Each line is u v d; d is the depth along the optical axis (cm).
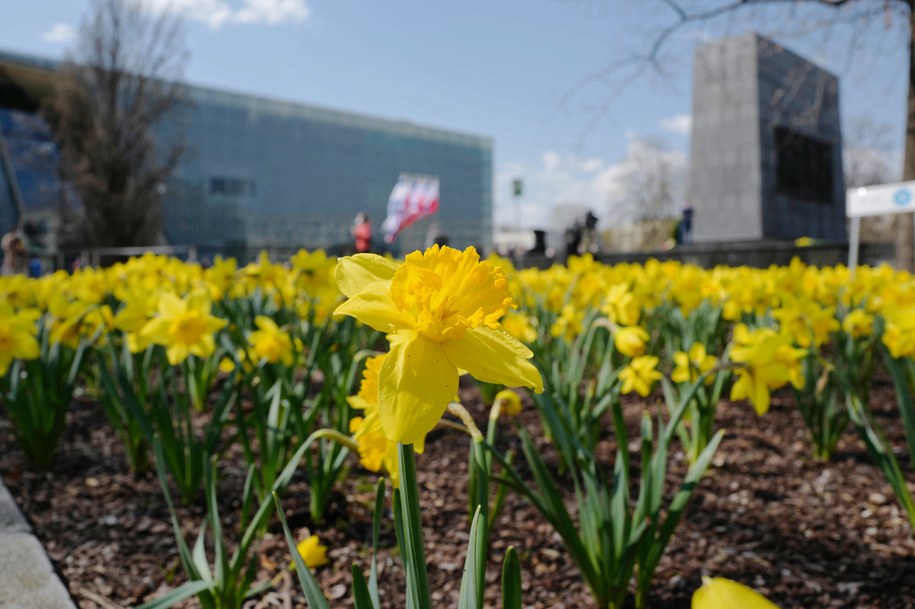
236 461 348
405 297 95
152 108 3575
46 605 207
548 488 202
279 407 302
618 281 602
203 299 308
